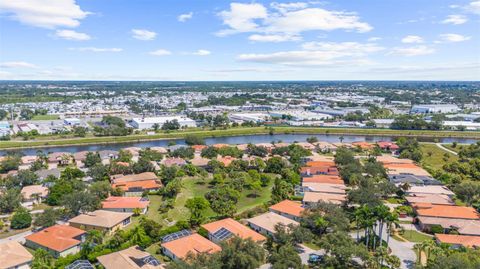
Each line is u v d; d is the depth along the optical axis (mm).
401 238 105688
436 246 85688
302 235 94375
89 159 188750
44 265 81750
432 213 117125
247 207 131375
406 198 136250
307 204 129000
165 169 164000
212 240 102125
